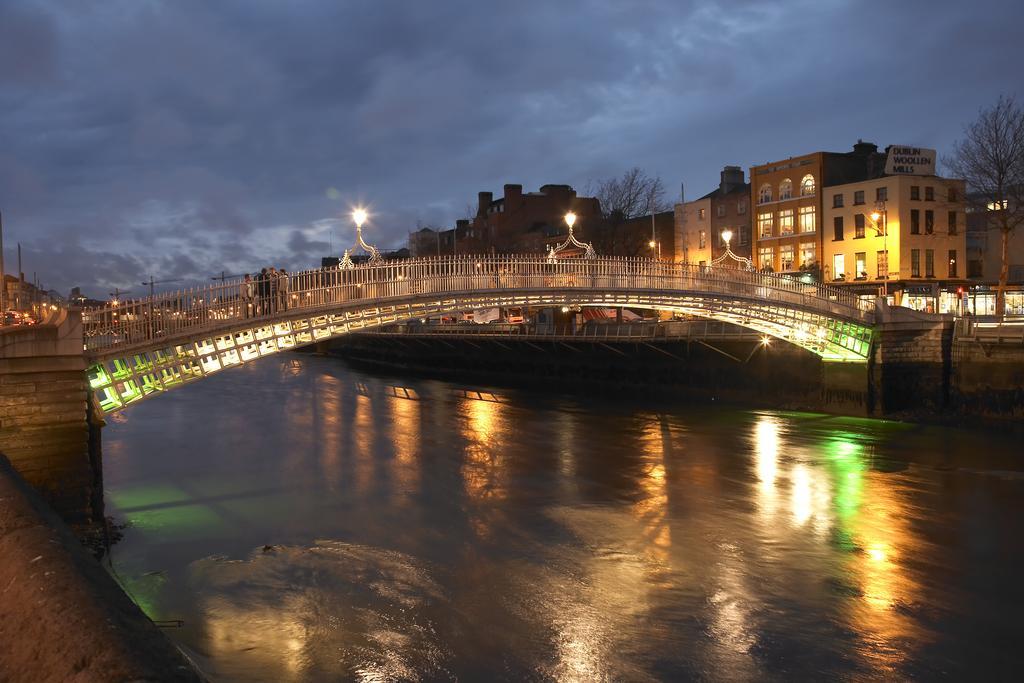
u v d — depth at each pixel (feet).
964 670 49.67
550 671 49.21
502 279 118.21
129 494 94.73
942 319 145.79
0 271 128.47
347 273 105.91
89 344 79.71
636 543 74.33
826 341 149.07
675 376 192.95
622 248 261.65
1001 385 135.64
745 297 137.08
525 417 158.20
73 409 74.95
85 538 73.61
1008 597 61.05
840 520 81.82
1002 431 129.59
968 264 219.41
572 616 57.57
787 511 85.35
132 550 73.31
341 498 91.97
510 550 72.33
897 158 206.49
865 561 69.26
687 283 132.77
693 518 82.58
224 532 78.74
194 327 89.35
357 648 52.37
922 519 82.07
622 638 53.83
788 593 61.87
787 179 229.45
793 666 50.03
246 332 95.30
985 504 87.66
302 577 65.67
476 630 55.06
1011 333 136.87
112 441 132.16
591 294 126.11
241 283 94.79
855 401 150.00
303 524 81.25
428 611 58.49
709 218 258.98
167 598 61.46
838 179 221.87
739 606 59.36
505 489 95.96
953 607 59.21
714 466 108.37
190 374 91.04
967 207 192.24
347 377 263.70
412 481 100.68
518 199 331.98
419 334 283.38
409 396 200.44
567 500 90.38
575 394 200.13
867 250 207.82
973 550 72.08
